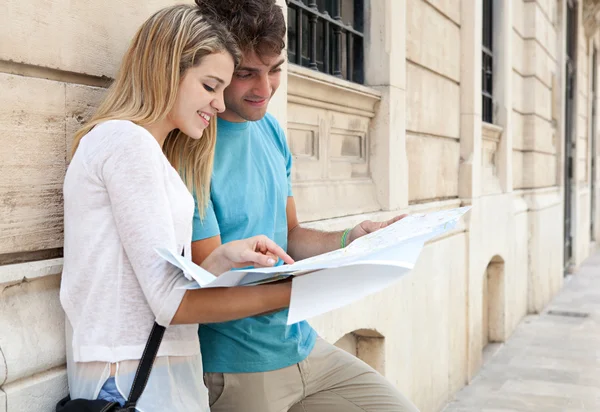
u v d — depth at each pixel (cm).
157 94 142
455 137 570
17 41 149
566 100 1174
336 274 140
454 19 558
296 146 329
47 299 159
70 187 138
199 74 144
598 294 987
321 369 205
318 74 320
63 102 164
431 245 483
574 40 1201
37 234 158
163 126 149
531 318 831
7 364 145
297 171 324
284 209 202
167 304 130
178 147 166
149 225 130
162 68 141
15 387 148
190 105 145
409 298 438
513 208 742
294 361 195
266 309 143
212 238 169
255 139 193
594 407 510
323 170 352
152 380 138
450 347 536
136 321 136
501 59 705
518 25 802
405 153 430
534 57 842
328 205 345
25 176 154
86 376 139
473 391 555
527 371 608
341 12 395
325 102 345
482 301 671
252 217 184
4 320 149
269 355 189
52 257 164
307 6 344
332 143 366
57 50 160
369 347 402
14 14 148
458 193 580
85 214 136
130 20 183
